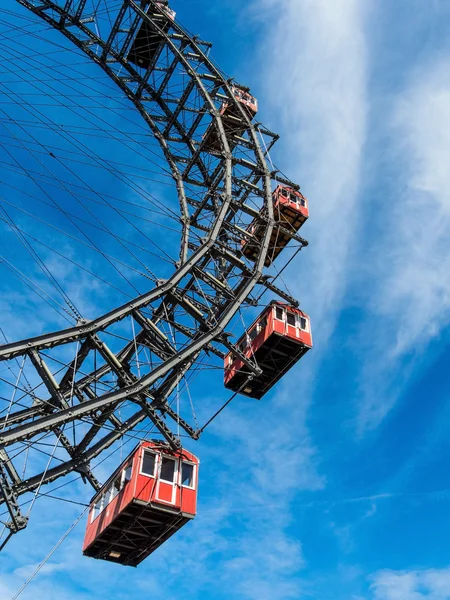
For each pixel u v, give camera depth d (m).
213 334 31.25
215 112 40.06
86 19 41.06
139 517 27.72
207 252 33.94
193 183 40.62
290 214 41.25
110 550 30.16
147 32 42.53
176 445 29.00
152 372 29.14
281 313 35.31
